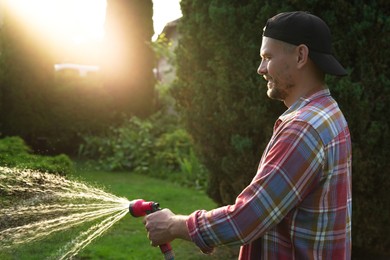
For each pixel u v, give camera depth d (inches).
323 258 65.0
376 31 152.6
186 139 403.5
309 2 155.6
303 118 64.3
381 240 167.5
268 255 66.2
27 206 101.7
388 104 154.3
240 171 175.2
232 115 171.2
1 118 424.8
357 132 156.2
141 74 478.6
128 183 347.9
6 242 101.2
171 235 67.7
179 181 351.6
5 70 419.8
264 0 164.1
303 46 66.7
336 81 154.8
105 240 205.0
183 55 192.5
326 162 64.2
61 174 161.0
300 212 64.8
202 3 177.2
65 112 441.1
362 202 163.0
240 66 167.0
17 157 176.1
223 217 63.5
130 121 446.9
